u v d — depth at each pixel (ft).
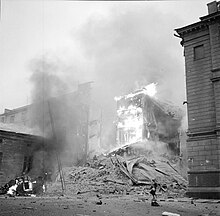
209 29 80.89
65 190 93.15
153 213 40.40
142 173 107.96
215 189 71.10
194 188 75.20
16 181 95.76
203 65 81.10
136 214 38.65
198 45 83.61
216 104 74.74
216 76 76.43
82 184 99.04
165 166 123.24
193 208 48.60
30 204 46.16
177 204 54.34
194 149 77.87
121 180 103.45
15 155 108.99
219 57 77.25
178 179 112.88
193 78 82.53
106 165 115.14
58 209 40.01
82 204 48.37
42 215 34.12
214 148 73.92
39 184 96.22
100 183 99.55
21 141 112.78
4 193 90.22
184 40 87.40
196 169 76.18
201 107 79.05
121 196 76.59
